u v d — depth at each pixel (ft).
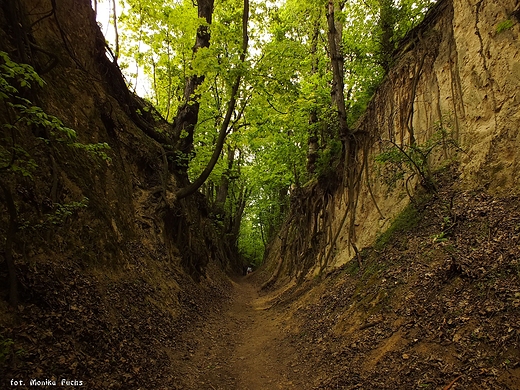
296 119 45.88
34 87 20.99
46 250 17.95
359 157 39.63
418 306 18.37
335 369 19.11
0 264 14.61
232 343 28.94
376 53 43.68
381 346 18.04
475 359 13.14
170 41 45.03
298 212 64.23
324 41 55.21
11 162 12.69
